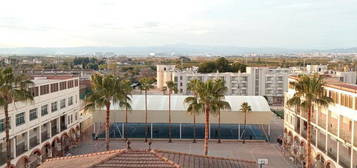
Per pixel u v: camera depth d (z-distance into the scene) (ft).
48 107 182.19
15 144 149.79
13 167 147.02
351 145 130.52
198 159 84.74
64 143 204.03
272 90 424.05
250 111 228.22
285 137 213.66
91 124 275.18
